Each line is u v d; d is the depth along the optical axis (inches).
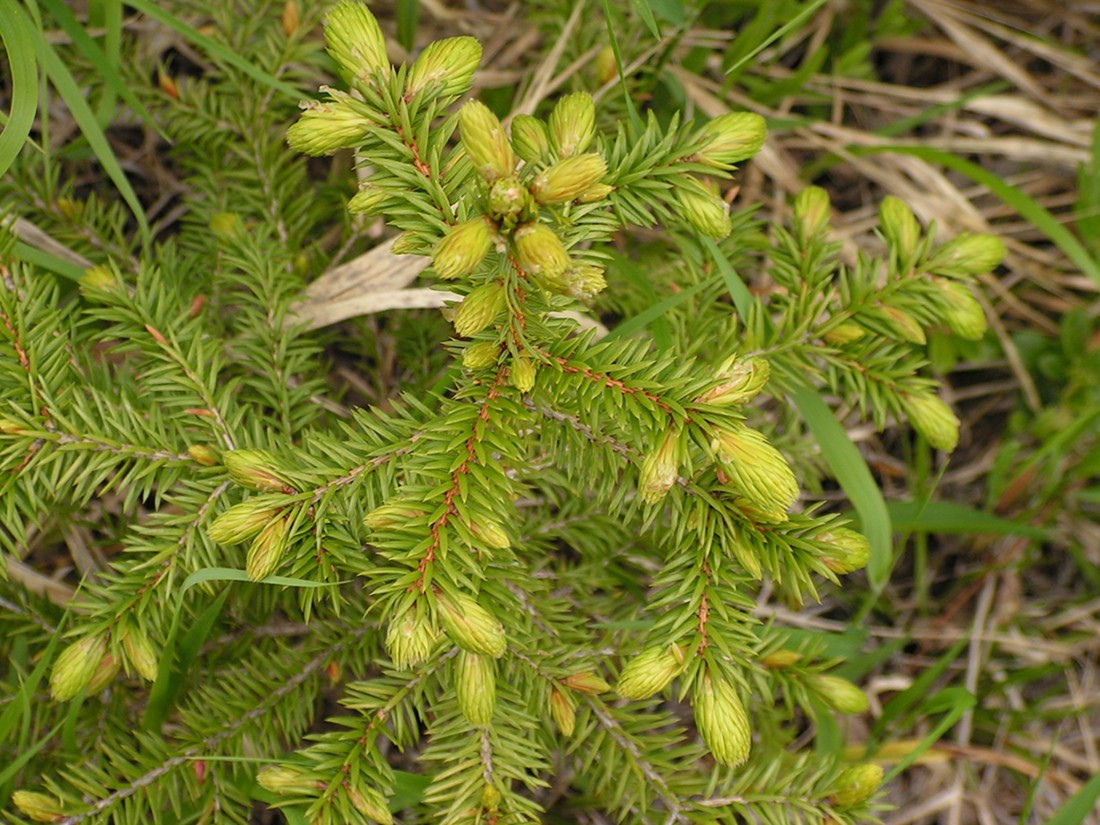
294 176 19.3
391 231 20.6
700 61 23.1
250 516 13.6
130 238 22.0
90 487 15.0
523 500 18.2
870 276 16.4
